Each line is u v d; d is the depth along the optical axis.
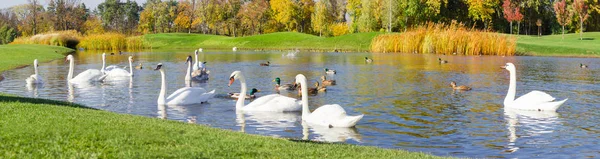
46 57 52.31
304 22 132.00
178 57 59.16
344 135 15.09
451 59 50.28
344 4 130.50
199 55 63.81
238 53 69.44
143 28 159.38
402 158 10.42
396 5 103.19
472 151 13.20
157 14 156.88
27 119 11.72
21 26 146.50
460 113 18.89
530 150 13.27
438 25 64.88
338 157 10.12
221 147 10.30
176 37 108.88
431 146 13.74
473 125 16.62
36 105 14.30
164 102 20.59
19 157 8.77
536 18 113.62
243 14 133.50
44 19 139.38
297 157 9.85
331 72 35.72
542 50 58.66
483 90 25.89
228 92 25.42
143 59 54.91
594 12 109.56
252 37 100.00
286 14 125.75
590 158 12.41
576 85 28.28
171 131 11.72
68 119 12.05
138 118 14.01
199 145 10.36
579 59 49.84
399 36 66.19
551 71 36.91
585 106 20.52
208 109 19.62
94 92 24.81
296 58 55.56
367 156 10.44
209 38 105.69
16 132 10.31
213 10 139.12
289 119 17.59
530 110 19.50
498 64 43.62
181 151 9.68
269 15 135.62
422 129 15.96
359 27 108.44
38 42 85.31
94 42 84.62
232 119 17.62
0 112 12.53
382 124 16.73
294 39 92.25
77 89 26.00
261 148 10.49
